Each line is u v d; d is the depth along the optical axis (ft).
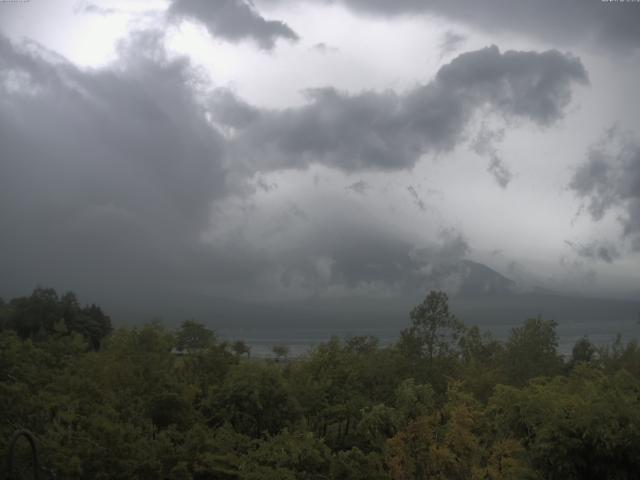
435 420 59.88
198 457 54.65
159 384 69.21
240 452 58.70
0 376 60.44
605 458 45.39
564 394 52.19
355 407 76.54
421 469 55.88
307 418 76.79
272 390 71.56
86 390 63.41
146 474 50.70
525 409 50.93
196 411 67.67
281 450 54.85
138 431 54.70
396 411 67.92
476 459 54.85
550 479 46.80
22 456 44.21
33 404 52.47
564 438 45.52
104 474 47.34
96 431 50.88
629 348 104.22
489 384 86.99
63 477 45.39
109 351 78.64
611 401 46.78
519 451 51.13
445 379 92.99
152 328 81.41
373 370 93.04
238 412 69.67
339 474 53.26
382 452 61.82
